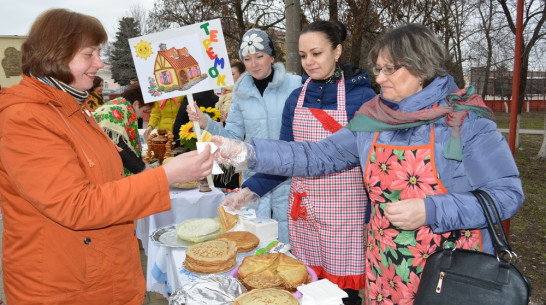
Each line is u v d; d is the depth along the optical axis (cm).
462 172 133
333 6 920
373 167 151
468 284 118
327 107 203
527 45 1068
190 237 192
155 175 124
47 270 129
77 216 115
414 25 140
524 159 1045
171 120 554
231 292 137
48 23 128
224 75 212
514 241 477
